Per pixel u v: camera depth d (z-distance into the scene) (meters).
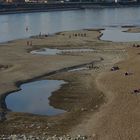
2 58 105.31
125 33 178.12
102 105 61.38
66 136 49.22
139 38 155.62
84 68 92.62
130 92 65.94
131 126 50.72
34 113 59.91
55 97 68.06
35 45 134.38
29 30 194.88
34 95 69.88
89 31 184.62
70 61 100.56
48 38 156.00
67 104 63.78
